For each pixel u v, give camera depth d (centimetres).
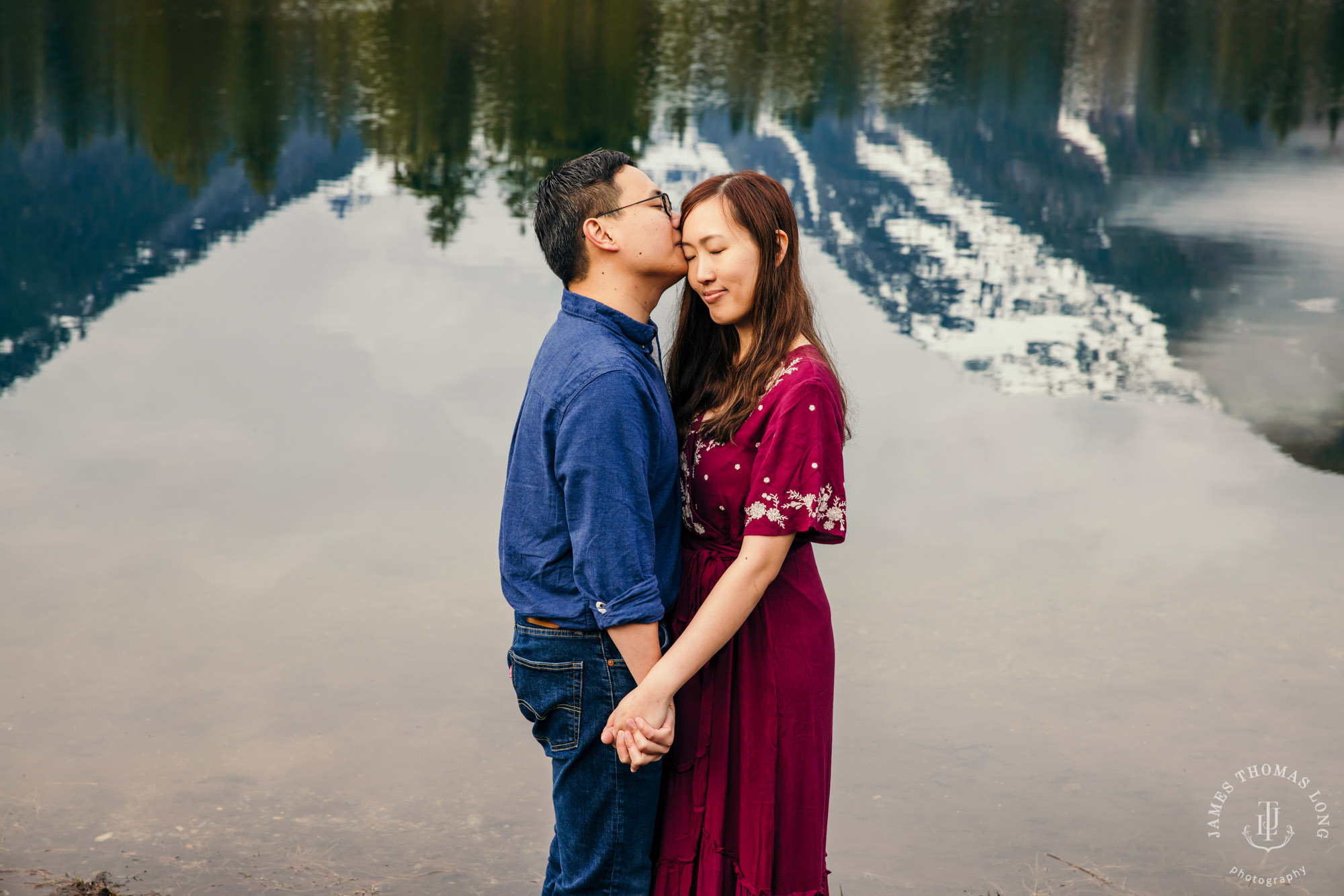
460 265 959
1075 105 1830
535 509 205
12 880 267
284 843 284
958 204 1198
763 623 211
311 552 462
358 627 401
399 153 1452
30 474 546
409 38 2505
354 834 288
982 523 492
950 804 304
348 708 350
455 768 320
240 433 602
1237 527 485
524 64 2200
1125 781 312
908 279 908
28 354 742
